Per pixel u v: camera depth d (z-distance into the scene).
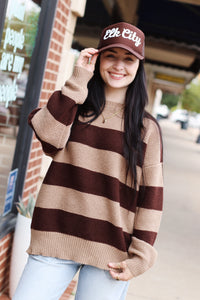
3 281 3.93
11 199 4.03
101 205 2.29
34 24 3.93
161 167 2.37
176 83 23.36
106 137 2.31
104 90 2.41
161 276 5.57
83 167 2.29
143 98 2.41
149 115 2.42
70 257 2.31
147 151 2.34
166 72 21.28
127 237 2.35
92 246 2.29
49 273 2.31
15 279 3.81
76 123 2.33
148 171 2.33
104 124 2.33
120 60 2.35
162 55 14.43
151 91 25.34
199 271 5.99
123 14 8.79
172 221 8.37
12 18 3.43
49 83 4.42
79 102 2.27
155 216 2.32
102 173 2.29
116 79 2.35
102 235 2.30
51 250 2.30
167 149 23.59
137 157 2.30
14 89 3.72
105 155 2.29
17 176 4.07
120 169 2.31
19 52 3.69
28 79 4.01
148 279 5.40
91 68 2.36
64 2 4.45
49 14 4.09
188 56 12.96
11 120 3.79
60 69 4.74
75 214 2.30
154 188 2.33
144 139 2.33
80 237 2.29
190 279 5.65
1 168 3.72
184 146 27.47
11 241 3.92
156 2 9.12
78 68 2.32
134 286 5.10
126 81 2.36
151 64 17.20
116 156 2.29
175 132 40.72
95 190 2.29
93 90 2.39
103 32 2.44
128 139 2.30
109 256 2.29
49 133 2.25
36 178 4.58
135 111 2.35
